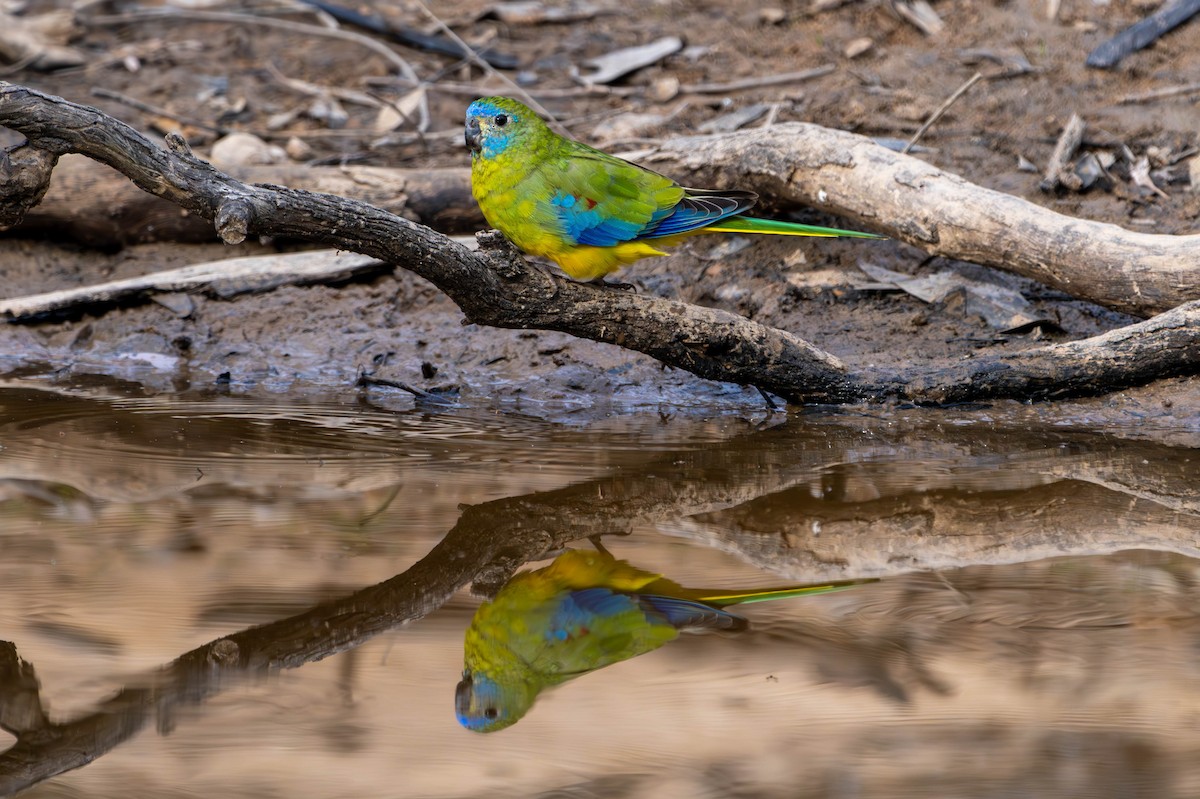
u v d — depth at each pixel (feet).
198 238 47.37
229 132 52.95
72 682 22.04
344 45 60.95
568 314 32.40
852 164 40.06
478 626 24.12
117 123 27.02
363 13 62.23
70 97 54.85
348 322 43.21
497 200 33.01
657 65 56.90
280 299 44.21
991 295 41.14
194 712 21.31
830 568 26.53
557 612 24.64
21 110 26.20
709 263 44.16
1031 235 37.32
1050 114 50.16
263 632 23.82
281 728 20.85
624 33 60.08
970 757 20.02
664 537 28.22
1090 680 21.97
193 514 29.25
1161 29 54.19
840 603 24.98
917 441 34.37
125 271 46.19
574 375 40.04
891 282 42.34
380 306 43.88
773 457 33.19
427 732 20.79
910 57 55.21
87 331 43.62
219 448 34.01
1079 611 24.39
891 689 22.00
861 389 36.99
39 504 29.86
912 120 50.42
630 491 30.78
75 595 25.11
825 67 55.06
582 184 32.50
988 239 37.88
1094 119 49.34
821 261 43.65
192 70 58.34
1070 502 29.84
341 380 41.09
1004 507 29.66
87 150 26.94
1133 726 20.66
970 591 25.35
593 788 19.31
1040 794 18.79
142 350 42.70
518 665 22.93
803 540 28.02
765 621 24.25
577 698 21.89
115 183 45.68
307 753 20.12
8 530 28.27
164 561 26.71
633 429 36.06
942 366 37.27
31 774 19.52
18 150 27.04
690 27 59.88
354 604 24.93
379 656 23.00
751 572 26.30
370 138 53.06
